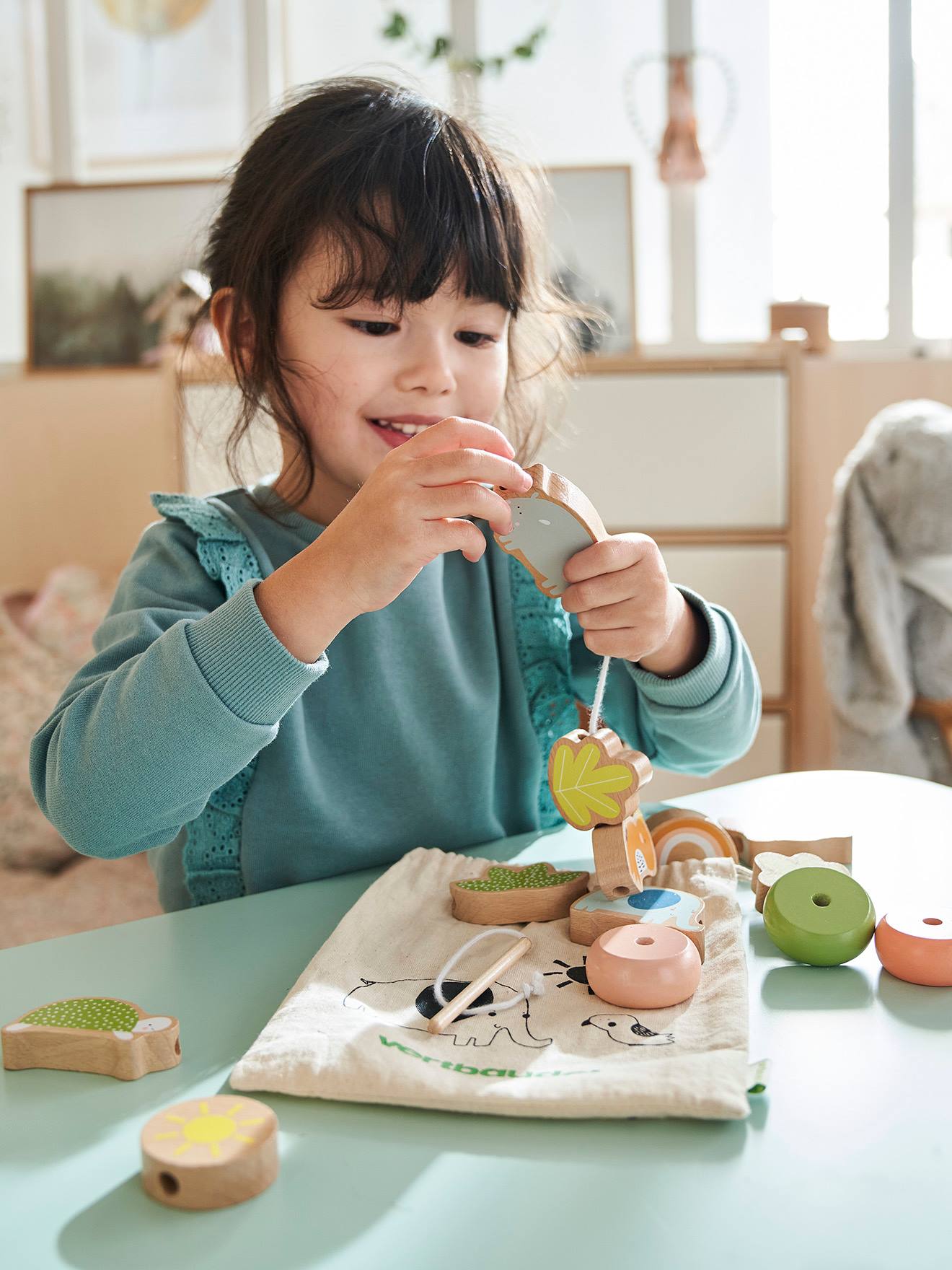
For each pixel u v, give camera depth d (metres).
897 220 2.16
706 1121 0.41
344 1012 0.48
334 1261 0.34
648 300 2.21
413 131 0.79
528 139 1.34
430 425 0.79
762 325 2.23
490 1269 0.34
